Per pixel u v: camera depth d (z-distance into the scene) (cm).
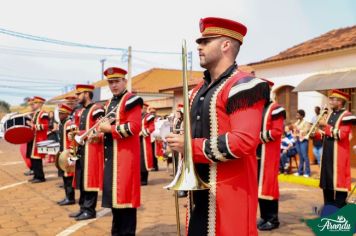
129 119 450
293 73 1259
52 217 598
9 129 863
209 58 233
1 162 1419
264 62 1334
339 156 614
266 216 528
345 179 613
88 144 563
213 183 225
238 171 226
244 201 225
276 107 516
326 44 1255
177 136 220
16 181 959
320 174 639
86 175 566
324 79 1102
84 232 515
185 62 217
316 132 649
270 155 519
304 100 1223
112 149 455
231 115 216
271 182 518
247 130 209
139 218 589
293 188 879
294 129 1015
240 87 215
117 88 466
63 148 714
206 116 227
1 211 639
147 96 2664
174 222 565
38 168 930
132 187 452
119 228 462
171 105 2127
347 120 607
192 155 215
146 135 902
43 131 928
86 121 570
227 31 230
